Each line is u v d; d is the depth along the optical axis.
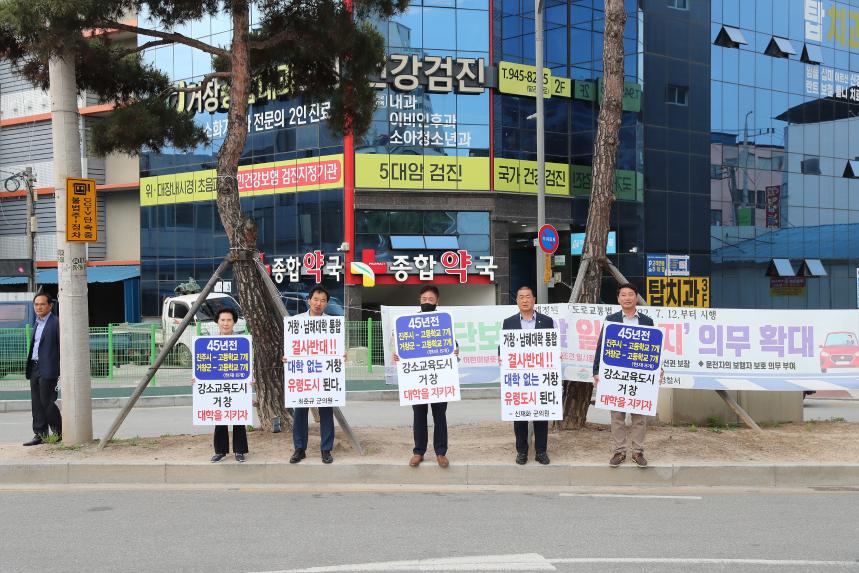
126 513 7.37
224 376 8.98
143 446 9.78
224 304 24.45
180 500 7.93
